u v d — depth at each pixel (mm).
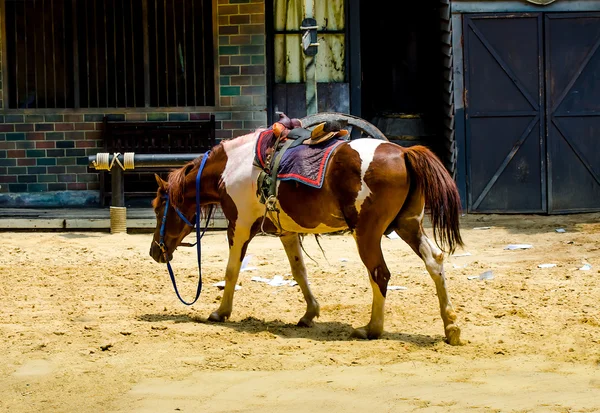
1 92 18406
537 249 13711
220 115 18266
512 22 18234
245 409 6137
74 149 18469
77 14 18438
